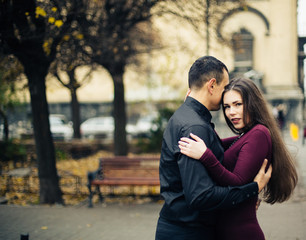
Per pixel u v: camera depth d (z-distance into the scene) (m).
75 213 4.97
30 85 5.43
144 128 18.47
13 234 4.02
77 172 8.87
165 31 9.73
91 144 12.12
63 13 5.50
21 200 5.80
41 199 5.56
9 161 9.61
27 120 14.99
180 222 1.76
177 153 1.71
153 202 5.70
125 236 4.02
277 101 23.34
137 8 6.39
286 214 4.79
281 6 23.41
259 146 1.79
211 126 1.90
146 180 5.56
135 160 5.82
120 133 9.17
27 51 4.98
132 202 5.70
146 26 8.52
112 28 6.34
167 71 10.71
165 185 1.82
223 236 1.85
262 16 23.48
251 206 1.85
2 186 6.54
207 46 8.62
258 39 23.69
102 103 27.70
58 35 5.03
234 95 1.90
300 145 12.77
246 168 1.74
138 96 23.27
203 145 1.64
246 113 1.90
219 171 1.66
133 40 7.67
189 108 1.83
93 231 4.19
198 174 1.62
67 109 27.88
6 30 4.66
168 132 1.82
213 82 1.83
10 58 5.79
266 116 1.92
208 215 1.78
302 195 5.68
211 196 1.59
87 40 5.77
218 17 7.11
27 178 6.55
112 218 4.73
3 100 9.88
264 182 1.81
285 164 1.94
